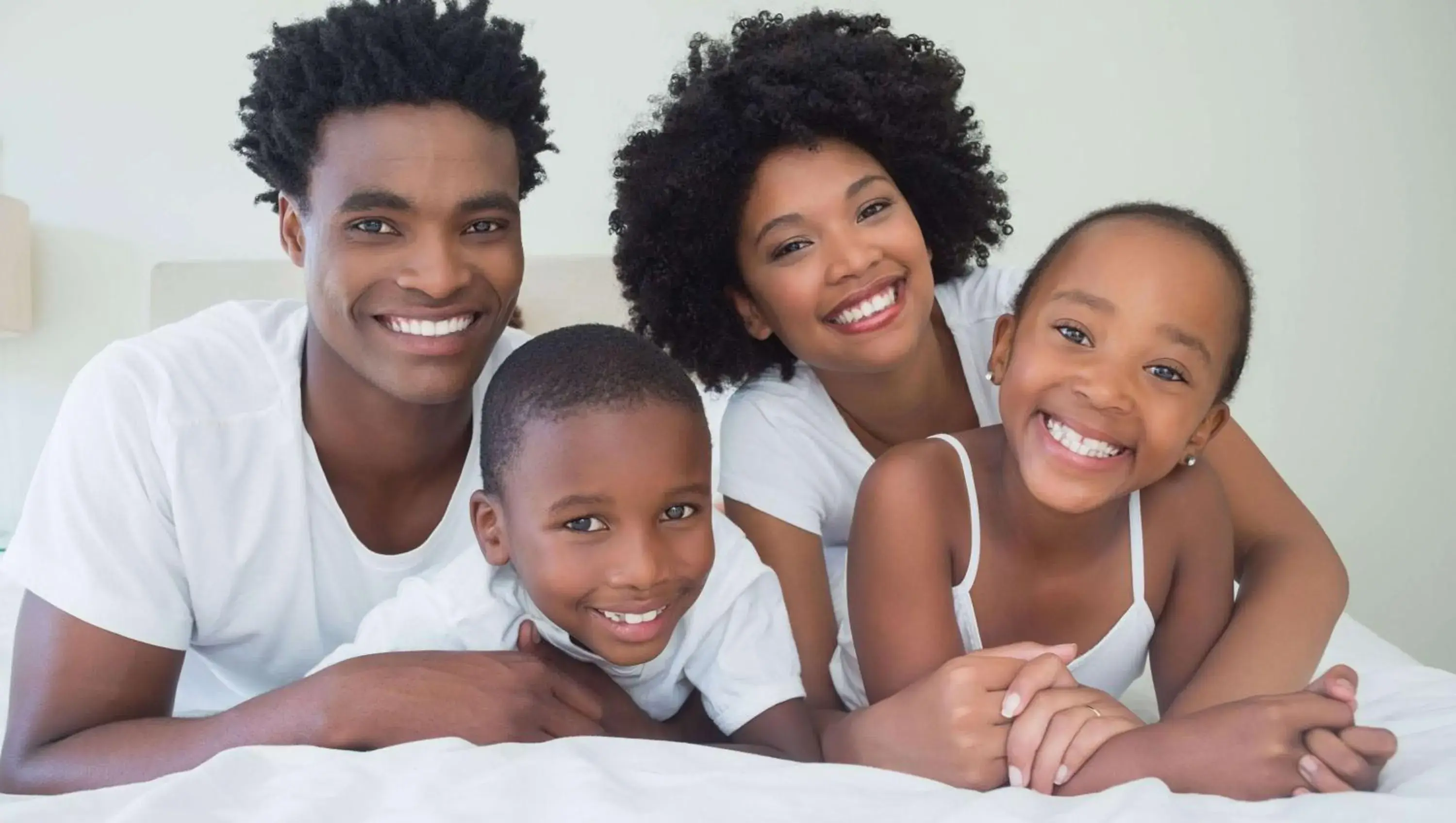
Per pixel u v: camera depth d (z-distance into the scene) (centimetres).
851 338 121
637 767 77
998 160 273
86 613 97
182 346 110
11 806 71
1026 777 88
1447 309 266
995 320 135
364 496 113
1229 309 99
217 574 105
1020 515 108
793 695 109
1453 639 267
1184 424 99
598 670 109
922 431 135
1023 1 271
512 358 105
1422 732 93
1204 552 113
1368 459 268
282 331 114
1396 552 268
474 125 100
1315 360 268
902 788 75
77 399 105
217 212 278
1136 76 270
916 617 107
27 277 270
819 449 133
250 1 275
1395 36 264
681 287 141
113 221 278
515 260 105
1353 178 266
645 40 275
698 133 133
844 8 273
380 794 72
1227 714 83
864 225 121
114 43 276
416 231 99
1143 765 83
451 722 90
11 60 276
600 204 276
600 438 95
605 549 96
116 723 96
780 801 70
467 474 116
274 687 120
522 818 67
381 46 97
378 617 107
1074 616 112
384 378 102
